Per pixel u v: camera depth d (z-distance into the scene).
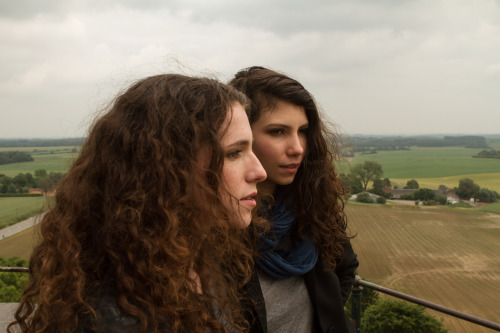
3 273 11.06
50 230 0.88
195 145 0.90
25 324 0.90
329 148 1.62
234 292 1.13
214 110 0.94
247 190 1.01
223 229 0.96
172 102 0.91
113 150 0.89
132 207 0.84
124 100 0.94
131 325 0.75
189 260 0.88
